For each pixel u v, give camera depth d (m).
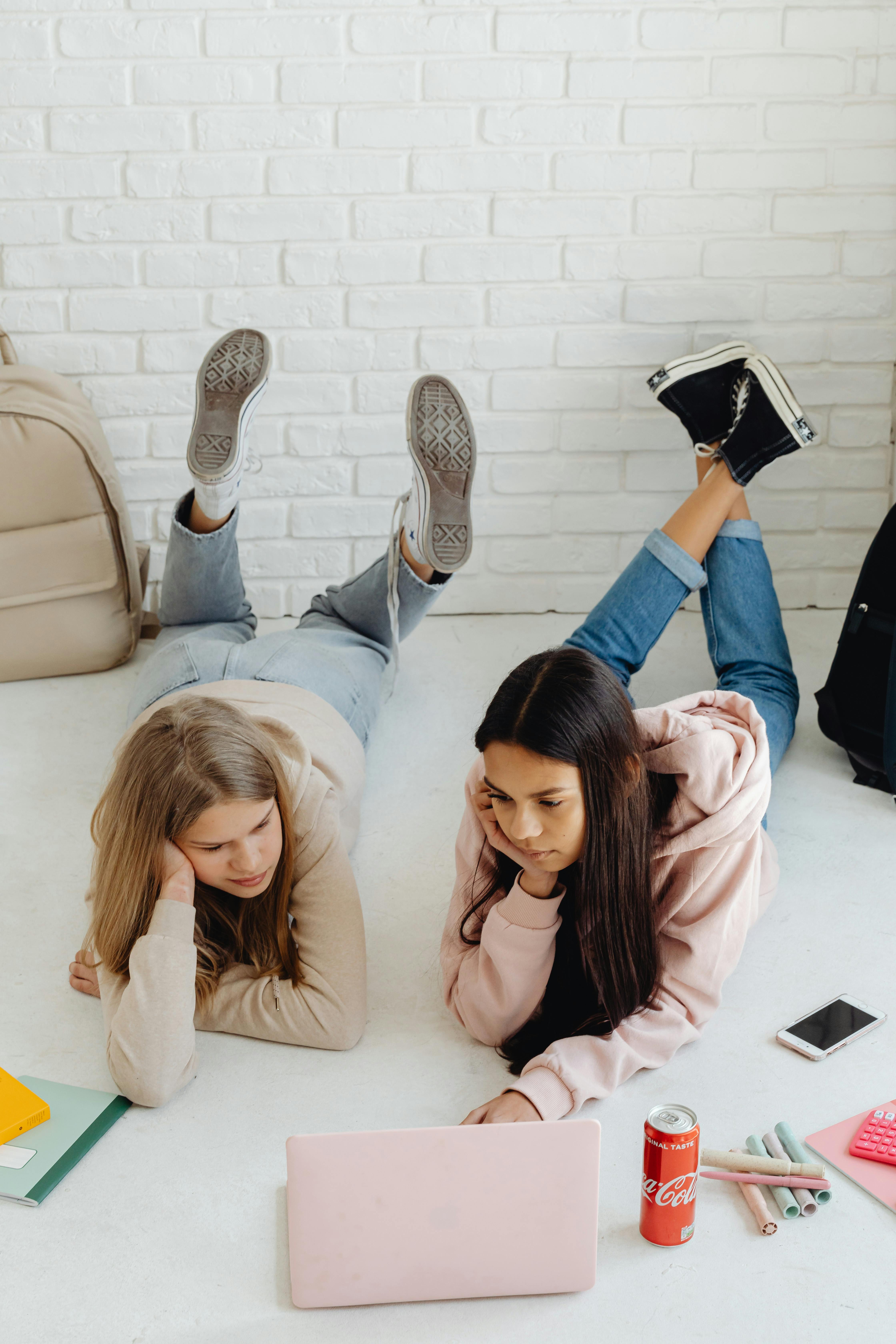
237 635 2.40
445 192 2.64
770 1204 1.26
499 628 2.87
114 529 2.58
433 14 2.53
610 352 2.75
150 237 2.66
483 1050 1.51
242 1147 1.35
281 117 2.58
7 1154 1.32
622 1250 1.21
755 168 2.63
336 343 2.73
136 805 1.41
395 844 2.00
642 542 2.89
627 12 2.54
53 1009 1.58
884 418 2.81
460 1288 1.16
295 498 2.84
